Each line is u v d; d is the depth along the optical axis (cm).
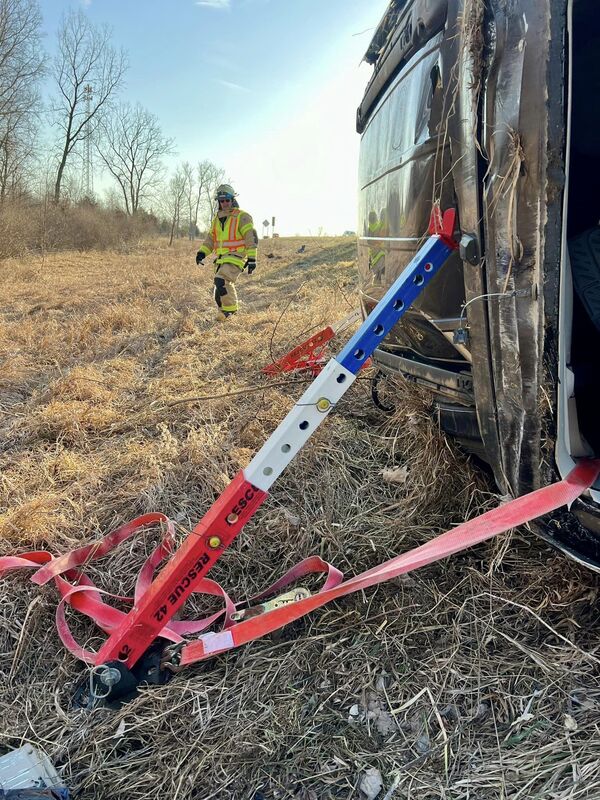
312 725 170
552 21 135
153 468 325
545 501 159
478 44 153
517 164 145
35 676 196
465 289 177
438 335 207
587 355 204
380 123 266
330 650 192
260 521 266
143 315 836
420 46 207
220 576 240
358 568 232
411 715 171
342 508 276
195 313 846
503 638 191
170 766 160
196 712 175
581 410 195
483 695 173
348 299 745
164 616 188
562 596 197
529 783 146
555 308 149
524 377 160
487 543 230
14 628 213
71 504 296
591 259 183
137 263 2036
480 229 165
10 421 430
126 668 184
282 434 190
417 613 204
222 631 201
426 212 201
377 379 373
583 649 181
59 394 480
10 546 262
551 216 144
